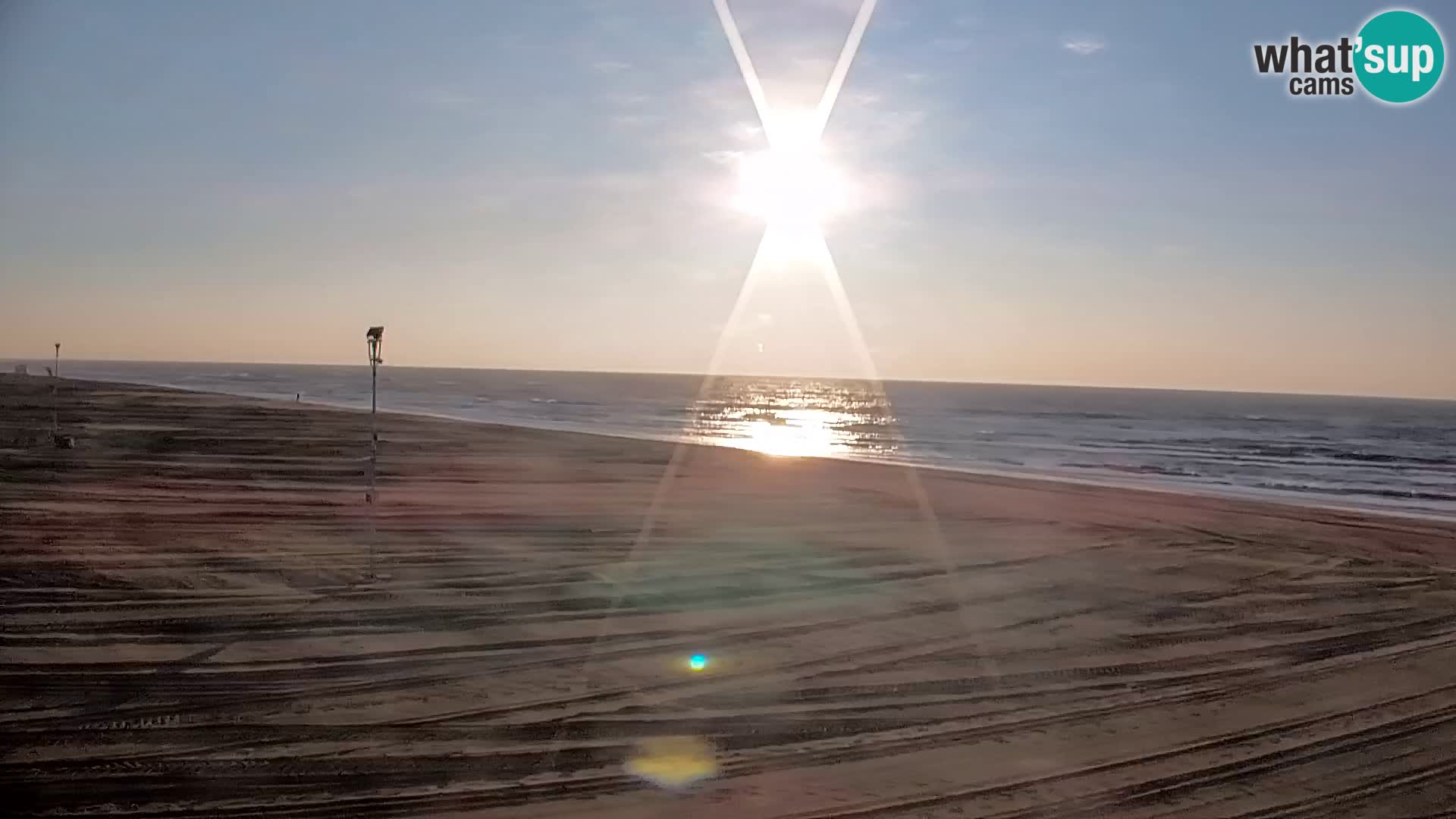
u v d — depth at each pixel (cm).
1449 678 998
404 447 2995
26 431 2922
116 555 1330
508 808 653
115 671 886
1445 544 1834
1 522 1537
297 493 1959
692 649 1023
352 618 1083
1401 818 679
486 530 1634
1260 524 2031
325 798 659
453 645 1003
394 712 816
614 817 644
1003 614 1210
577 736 782
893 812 664
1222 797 705
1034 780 725
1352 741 819
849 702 880
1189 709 890
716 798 678
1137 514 2127
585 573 1352
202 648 962
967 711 870
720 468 2797
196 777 684
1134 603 1298
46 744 729
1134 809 681
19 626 1007
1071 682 955
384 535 1553
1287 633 1166
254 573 1263
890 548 1631
